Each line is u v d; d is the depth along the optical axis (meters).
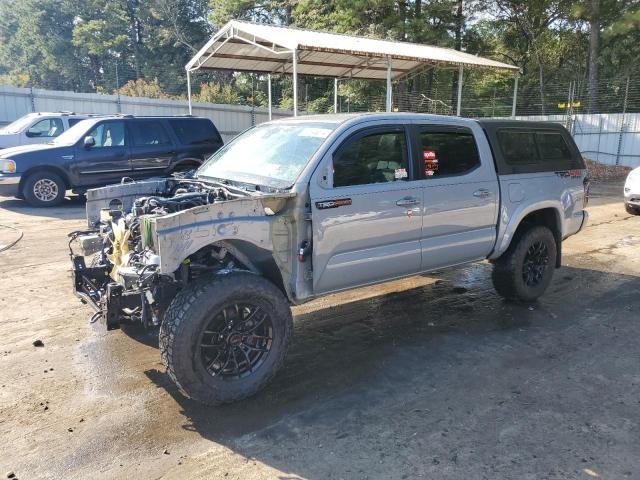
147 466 3.10
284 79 34.72
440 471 3.06
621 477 3.01
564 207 5.99
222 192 4.22
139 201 4.30
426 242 4.79
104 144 12.23
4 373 4.21
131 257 3.92
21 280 6.58
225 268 3.91
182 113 22.47
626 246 8.88
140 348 4.71
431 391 3.99
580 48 31.61
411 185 4.58
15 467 3.08
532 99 32.47
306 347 4.80
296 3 29.25
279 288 4.18
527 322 5.42
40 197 11.97
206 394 3.62
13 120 19.41
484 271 7.38
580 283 6.78
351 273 4.32
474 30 31.06
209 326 3.63
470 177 5.05
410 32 24.84
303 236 4.01
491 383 4.12
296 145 4.46
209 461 3.15
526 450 3.26
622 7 25.12
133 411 3.69
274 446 3.30
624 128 23.48
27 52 62.50
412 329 5.23
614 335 5.08
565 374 4.27
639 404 3.81
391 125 4.56
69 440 3.35
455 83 32.53
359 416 3.64
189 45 49.28
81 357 4.52
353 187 4.24
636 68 28.25
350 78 20.38
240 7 33.84
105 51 55.31
